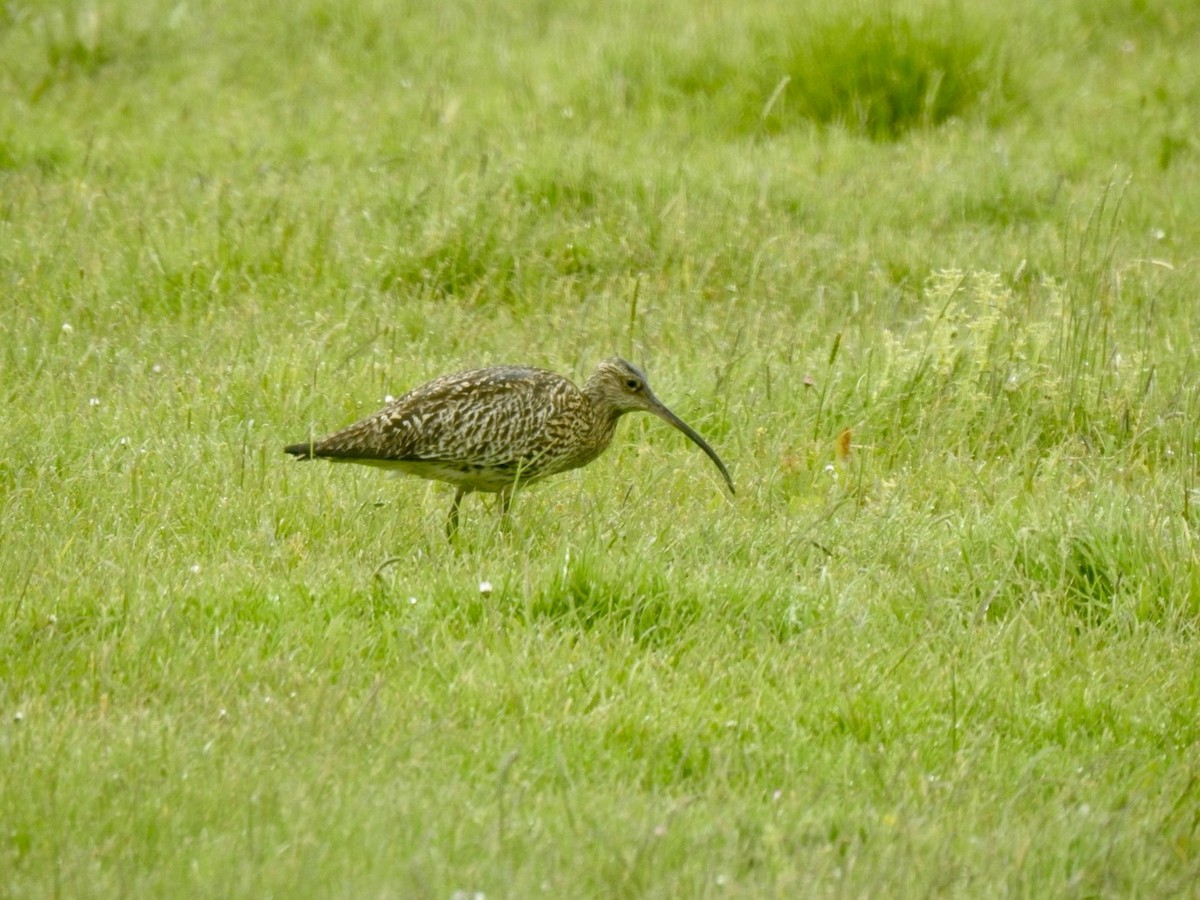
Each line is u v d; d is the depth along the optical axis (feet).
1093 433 52.08
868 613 39.60
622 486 47.14
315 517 43.39
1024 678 37.35
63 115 80.28
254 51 88.63
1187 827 31.83
